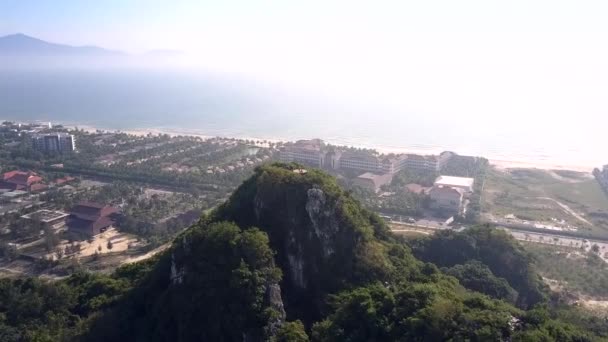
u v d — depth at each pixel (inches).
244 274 4355.3
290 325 4124.0
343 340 3848.4
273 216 5211.6
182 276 4709.6
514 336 3548.2
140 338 4675.2
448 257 6929.1
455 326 3678.6
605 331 4909.0
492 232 7185.0
